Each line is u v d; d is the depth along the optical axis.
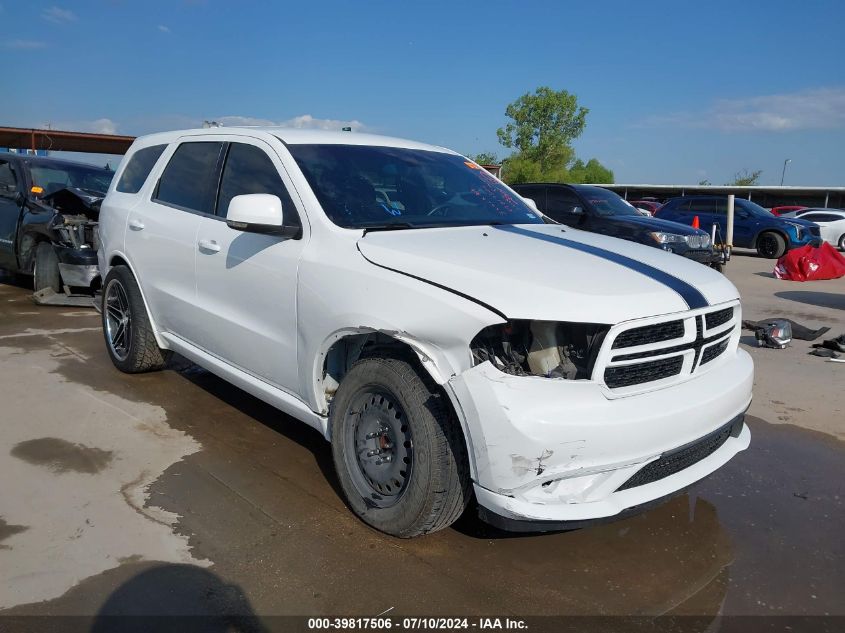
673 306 2.84
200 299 4.21
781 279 13.51
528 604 2.71
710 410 2.92
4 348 6.05
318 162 3.77
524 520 2.63
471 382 2.62
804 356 6.78
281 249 3.52
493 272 2.81
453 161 4.51
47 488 3.50
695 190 43.56
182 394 4.95
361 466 3.18
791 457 4.28
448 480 2.82
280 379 3.64
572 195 12.27
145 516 3.26
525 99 63.16
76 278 7.52
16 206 8.34
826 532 3.36
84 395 4.87
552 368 2.68
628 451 2.66
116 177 5.50
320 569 2.88
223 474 3.72
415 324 2.76
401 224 3.51
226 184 4.16
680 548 3.17
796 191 38.41
